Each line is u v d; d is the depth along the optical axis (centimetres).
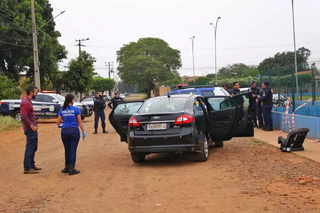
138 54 6962
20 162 921
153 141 763
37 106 2116
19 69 4197
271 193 536
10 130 1836
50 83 4344
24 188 641
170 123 766
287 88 1930
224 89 1616
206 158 826
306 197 505
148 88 6781
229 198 523
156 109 807
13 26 3338
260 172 680
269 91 1309
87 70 4441
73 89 4372
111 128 1770
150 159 899
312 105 1714
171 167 780
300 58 6438
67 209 509
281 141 893
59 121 759
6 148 1207
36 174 761
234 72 9456
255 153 885
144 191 589
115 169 784
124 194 577
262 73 1862
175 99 834
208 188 587
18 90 3067
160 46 6994
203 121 843
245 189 568
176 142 757
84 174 741
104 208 507
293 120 1154
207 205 496
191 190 580
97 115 1535
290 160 771
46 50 3875
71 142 747
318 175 628
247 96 1068
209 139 921
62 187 638
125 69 6700
